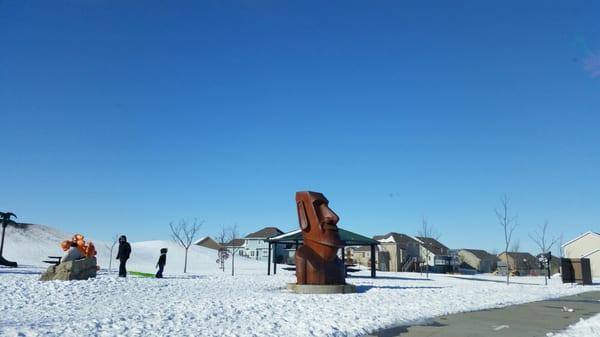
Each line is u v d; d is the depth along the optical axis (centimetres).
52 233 7775
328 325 1223
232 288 2341
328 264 2164
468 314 1608
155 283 2388
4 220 4206
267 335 1076
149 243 8569
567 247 7281
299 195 2283
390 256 8319
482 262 10288
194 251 8294
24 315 1298
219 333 1075
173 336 1020
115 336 994
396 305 1722
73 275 2341
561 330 1295
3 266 4025
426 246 7931
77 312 1365
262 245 10150
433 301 1908
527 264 10512
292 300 1730
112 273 3347
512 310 1770
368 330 1228
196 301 1652
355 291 2203
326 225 2184
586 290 3266
